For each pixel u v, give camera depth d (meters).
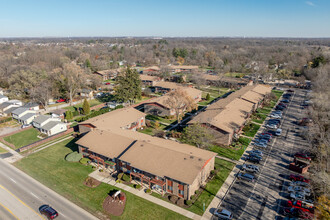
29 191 40.38
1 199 38.38
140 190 40.09
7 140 60.84
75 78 91.69
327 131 53.88
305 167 43.78
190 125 54.66
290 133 62.41
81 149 51.53
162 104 76.00
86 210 35.78
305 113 75.38
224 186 40.69
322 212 28.78
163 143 47.75
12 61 156.12
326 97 73.19
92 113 75.19
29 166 48.53
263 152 52.22
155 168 39.06
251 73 147.25
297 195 36.69
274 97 95.12
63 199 38.28
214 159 45.31
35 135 63.78
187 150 44.69
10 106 81.44
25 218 34.25
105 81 136.00
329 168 43.12
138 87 86.44
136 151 43.69
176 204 36.66
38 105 85.44
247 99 78.81
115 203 36.91
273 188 39.91
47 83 91.44
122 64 196.88
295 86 120.12
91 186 41.22
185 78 133.88
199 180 40.09
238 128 61.53
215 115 61.81
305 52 181.75
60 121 69.81
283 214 34.00
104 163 47.84
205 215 34.16
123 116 65.38
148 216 34.16
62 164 48.91
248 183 41.41
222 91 113.69
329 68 117.25
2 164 49.50
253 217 33.50
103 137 51.06
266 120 72.56
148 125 69.12
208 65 196.50
